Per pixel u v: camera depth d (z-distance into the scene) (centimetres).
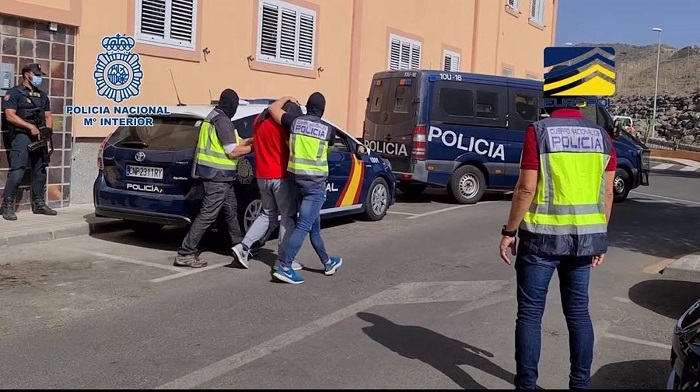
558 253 419
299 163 702
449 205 1334
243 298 658
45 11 995
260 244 822
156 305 630
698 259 857
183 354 513
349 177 1029
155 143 830
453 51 2236
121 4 1109
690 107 4503
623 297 712
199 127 820
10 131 940
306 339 550
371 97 1412
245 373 480
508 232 434
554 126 423
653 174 2459
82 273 736
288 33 1490
